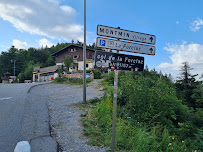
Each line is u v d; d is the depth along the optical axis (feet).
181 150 12.52
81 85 46.09
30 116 17.67
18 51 236.84
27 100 26.61
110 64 11.02
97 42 10.80
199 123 24.26
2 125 14.83
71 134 13.17
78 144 11.52
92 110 19.94
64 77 62.90
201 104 55.98
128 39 11.96
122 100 22.57
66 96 30.94
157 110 19.08
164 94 21.38
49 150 10.50
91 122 15.98
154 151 11.41
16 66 188.44
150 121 17.85
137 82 23.53
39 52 223.10
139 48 12.19
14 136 12.61
